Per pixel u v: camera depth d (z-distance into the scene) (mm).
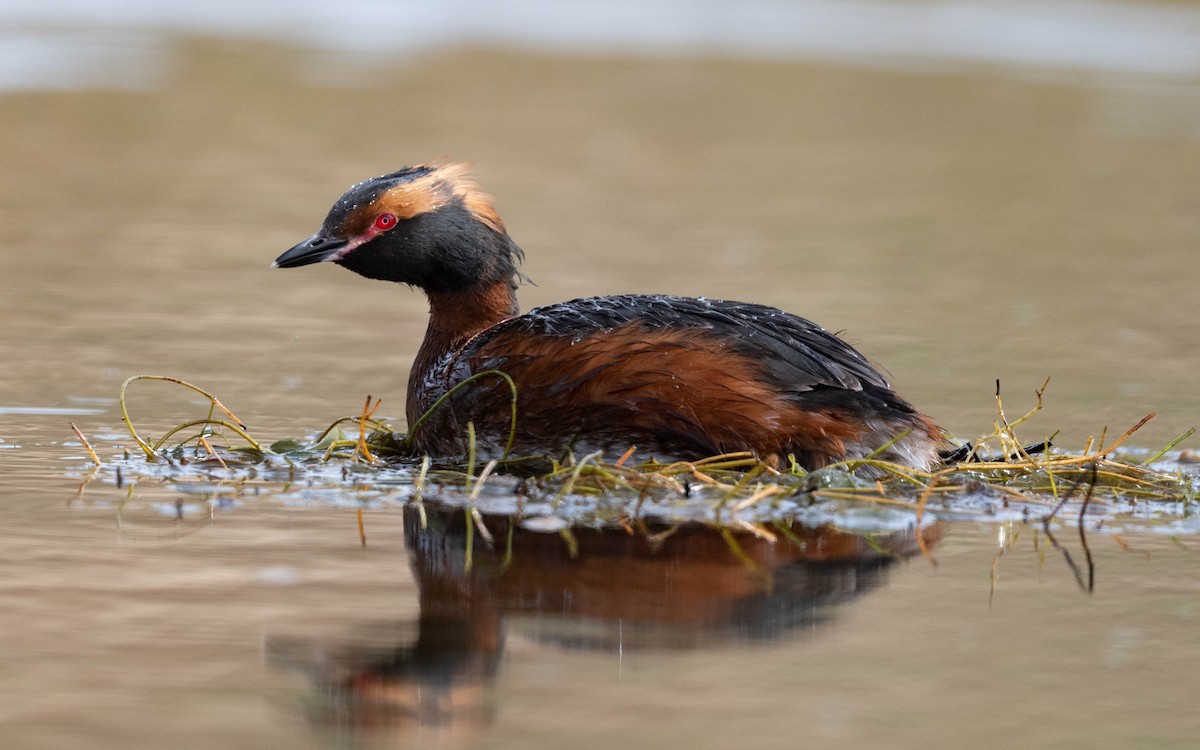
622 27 62031
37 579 11016
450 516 12891
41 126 38281
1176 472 14891
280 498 13414
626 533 12492
